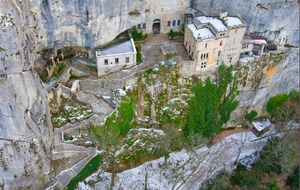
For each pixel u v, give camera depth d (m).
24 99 46.19
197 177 59.84
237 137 69.06
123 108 58.50
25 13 48.06
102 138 54.25
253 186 60.88
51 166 53.66
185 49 67.12
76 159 55.16
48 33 55.69
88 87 60.53
